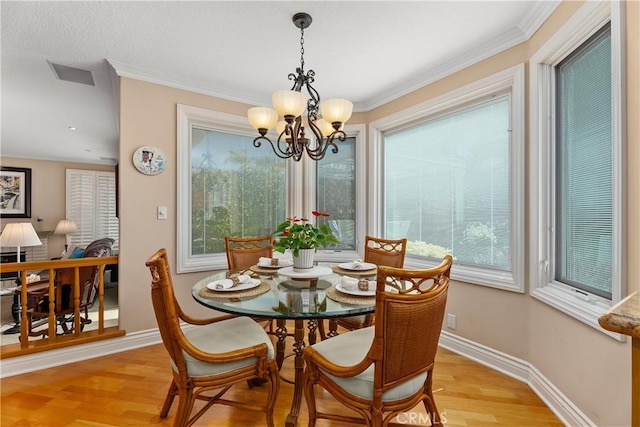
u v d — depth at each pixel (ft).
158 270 4.34
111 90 9.84
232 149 10.62
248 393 6.27
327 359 4.46
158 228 8.79
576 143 5.73
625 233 4.21
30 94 10.13
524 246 6.64
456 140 8.45
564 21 5.44
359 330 5.53
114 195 22.53
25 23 6.31
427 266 8.91
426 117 9.14
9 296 15.39
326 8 5.94
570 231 5.88
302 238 6.66
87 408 5.77
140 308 8.52
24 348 7.14
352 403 4.11
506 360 6.97
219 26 6.50
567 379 5.39
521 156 6.67
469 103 8.01
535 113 6.35
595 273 5.22
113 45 7.22
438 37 6.92
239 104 10.27
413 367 4.03
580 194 5.62
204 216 10.03
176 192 9.07
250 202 10.97
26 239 11.85
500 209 7.41
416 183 9.62
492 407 5.80
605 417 4.57
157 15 6.11
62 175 20.86
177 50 7.47
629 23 4.15
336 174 11.49
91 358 7.80
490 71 7.30
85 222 21.50
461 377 6.84
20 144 16.78
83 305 9.57
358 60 7.95
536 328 6.31
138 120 8.45
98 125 13.51
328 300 5.03
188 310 9.32
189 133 9.56
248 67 8.38
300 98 5.58
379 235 10.61
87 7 5.83
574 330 5.23
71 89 9.75
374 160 10.59
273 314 4.44
